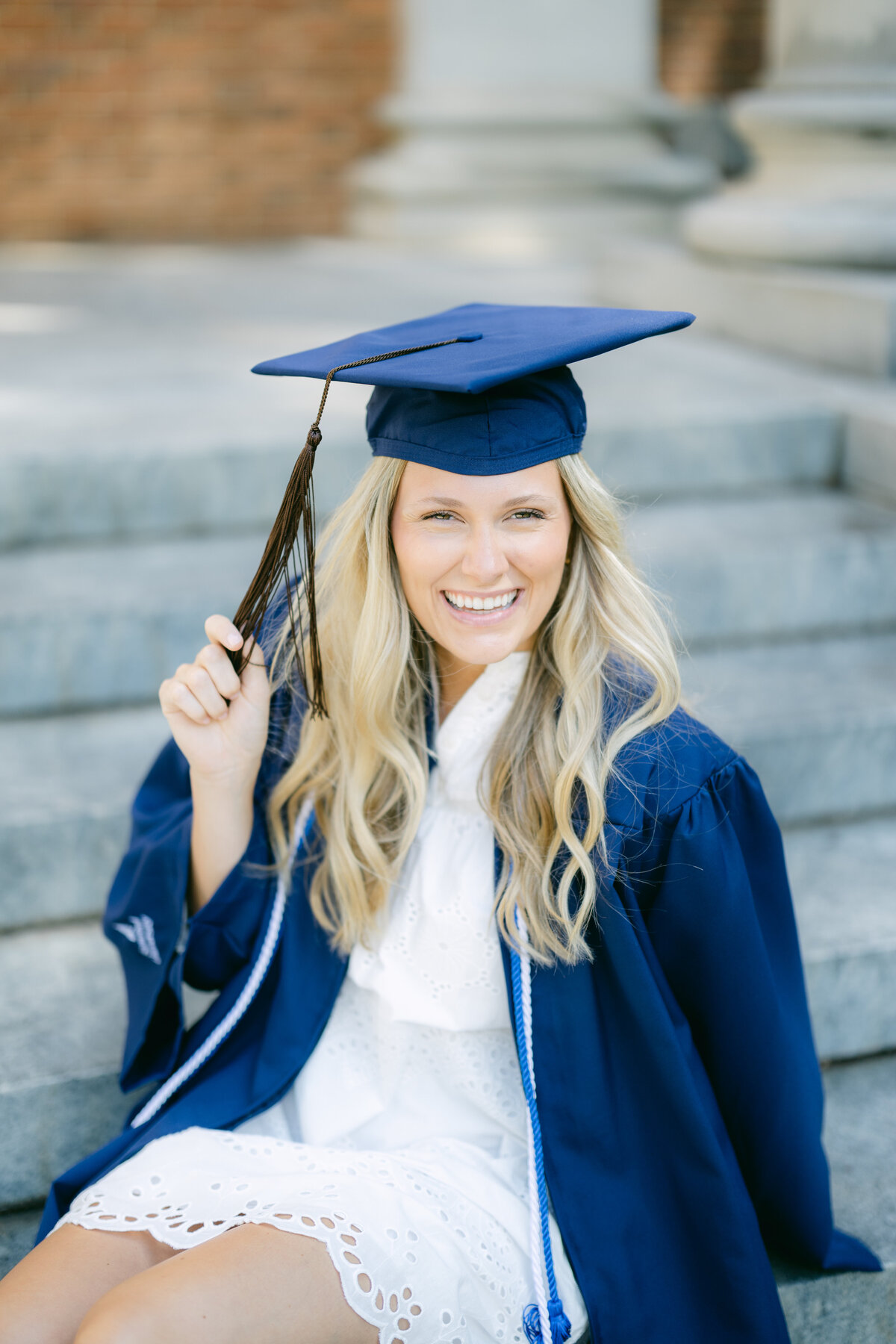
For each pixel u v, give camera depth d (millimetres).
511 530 1537
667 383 3818
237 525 3252
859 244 3992
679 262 4711
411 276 6203
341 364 1515
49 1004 2123
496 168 6969
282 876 1721
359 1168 1515
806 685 2783
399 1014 1632
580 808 1611
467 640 1574
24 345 4555
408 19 7039
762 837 1646
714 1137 1554
